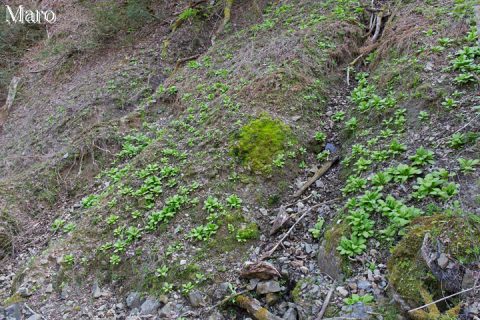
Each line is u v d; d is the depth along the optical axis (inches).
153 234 223.5
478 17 221.5
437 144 196.2
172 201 232.4
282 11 419.5
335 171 231.9
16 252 283.6
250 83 307.4
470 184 167.8
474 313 127.7
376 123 238.5
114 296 206.8
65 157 346.6
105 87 441.7
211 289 186.5
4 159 406.3
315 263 181.9
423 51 260.1
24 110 491.5
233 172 240.8
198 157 259.6
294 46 332.2
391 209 173.3
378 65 292.4
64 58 529.3
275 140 248.7
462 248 136.9
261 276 180.9
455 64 230.7
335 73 309.1
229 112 285.3
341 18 350.0
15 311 205.3
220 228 212.1
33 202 323.0
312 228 199.0
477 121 193.6
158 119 363.3
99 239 236.1
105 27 534.6
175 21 503.2
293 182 234.7
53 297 213.8
